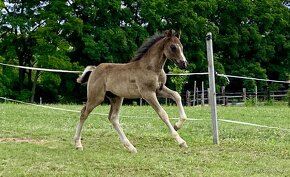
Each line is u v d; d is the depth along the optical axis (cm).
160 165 824
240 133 1323
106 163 841
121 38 3975
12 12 4197
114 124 1008
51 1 3938
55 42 3866
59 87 4216
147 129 1384
